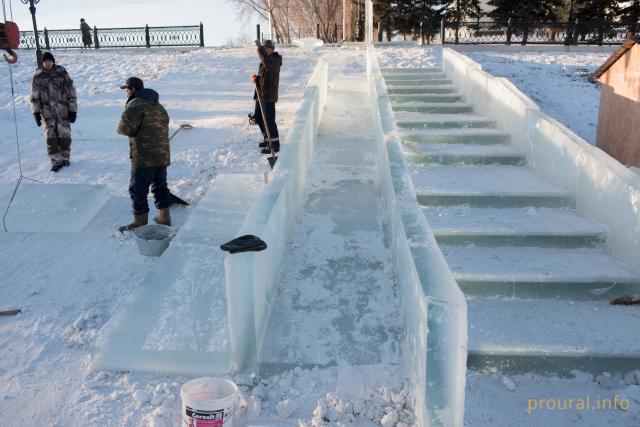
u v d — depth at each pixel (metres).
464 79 9.05
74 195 6.31
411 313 3.33
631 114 6.91
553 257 4.55
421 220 3.92
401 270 3.99
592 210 5.00
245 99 12.20
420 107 8.42
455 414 2.71
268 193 4.43
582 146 5.21
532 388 3.45
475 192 5.41
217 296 4.27
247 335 3.42
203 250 5.06
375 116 7.95
